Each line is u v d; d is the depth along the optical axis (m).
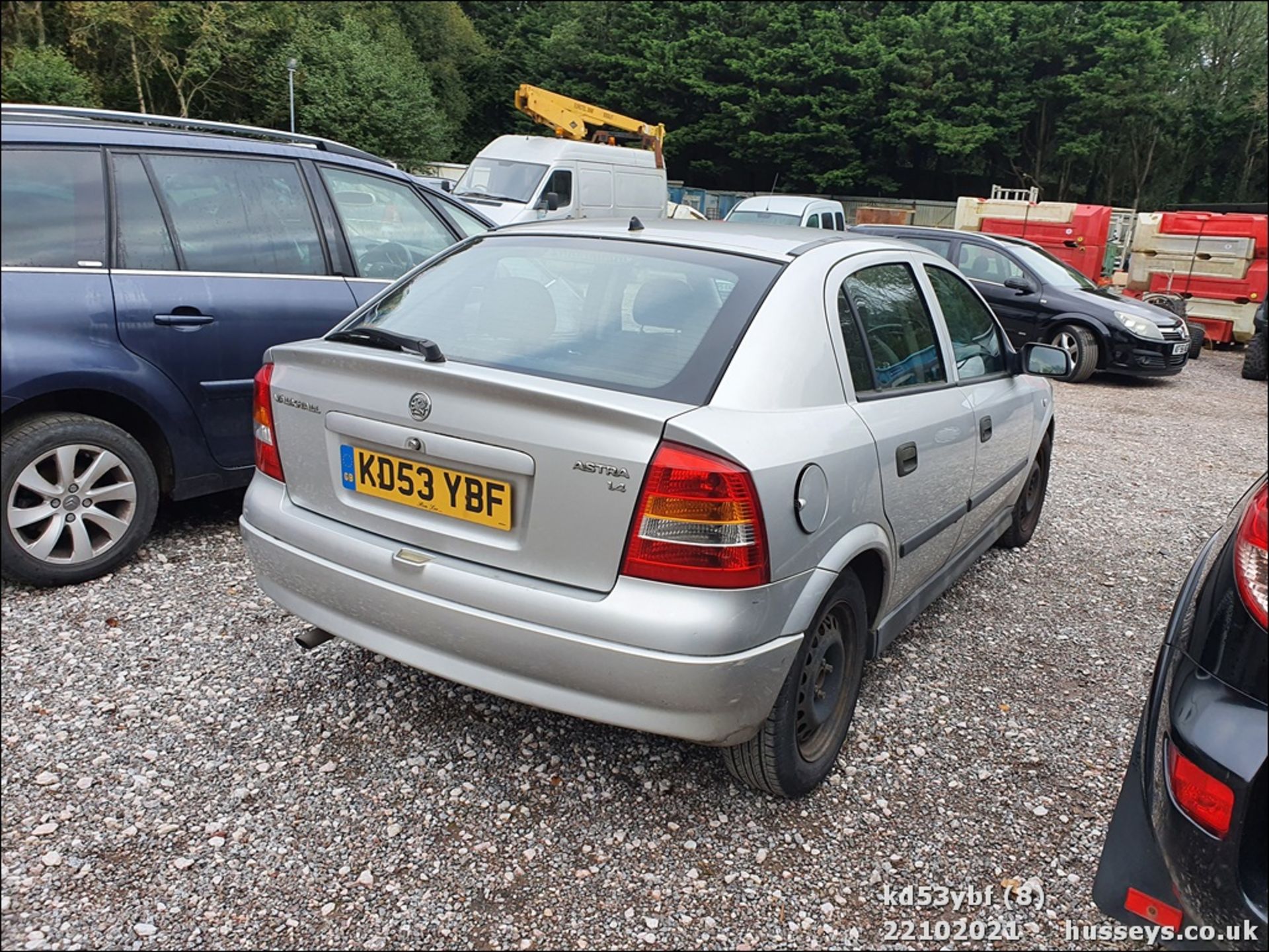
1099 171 40.50
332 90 29.05
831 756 2.71
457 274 2.97
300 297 4.20
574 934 2.10
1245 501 2.22
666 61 40.34
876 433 2.64
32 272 3.42
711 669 2.08
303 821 2.42
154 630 3.34
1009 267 11.61
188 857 2.27
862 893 2.30
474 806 2.52
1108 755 3.00
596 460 2.11
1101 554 5.03
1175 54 39.09
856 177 38.56
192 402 3.85
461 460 2.28
